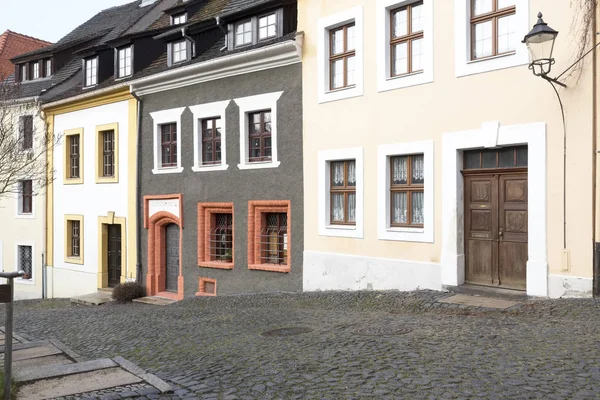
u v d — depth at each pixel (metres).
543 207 10.29
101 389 6.40
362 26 13.17
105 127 20.64
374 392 5.75
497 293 10.90
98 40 24.48
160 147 18.84
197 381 6.62
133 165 19.55
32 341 10.05
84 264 21.73
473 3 11.37
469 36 11.35
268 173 15.48
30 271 24.55
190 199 17.67
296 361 7.16
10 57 29.31
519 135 10.57
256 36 16.25
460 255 11.67
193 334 9.84
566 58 9.98
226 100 16.52
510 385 5.68
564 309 9.19
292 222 14.93
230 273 16.52
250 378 6.57
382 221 12.86
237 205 16.30
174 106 18.12
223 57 15.91
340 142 13.73
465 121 11.35
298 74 14.75
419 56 12.36
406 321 9.31
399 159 12.79
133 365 7.32
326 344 8.01
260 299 13.91
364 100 13.17
